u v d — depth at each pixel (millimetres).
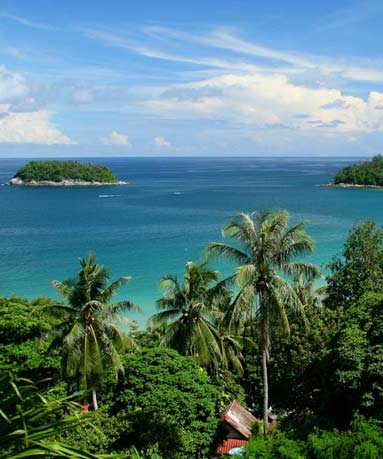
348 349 20203
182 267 72375
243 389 34281
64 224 114312
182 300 31938
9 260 77062
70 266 73250
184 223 114188
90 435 19688
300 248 25922
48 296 59125
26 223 116125
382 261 33688
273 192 198375
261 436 19109
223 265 72000
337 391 20938
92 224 113875
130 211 137125
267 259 26047
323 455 15664
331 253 79812
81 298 27547
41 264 74438
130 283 64500
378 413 19047
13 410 6301
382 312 22219
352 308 24672
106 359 27688
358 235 34875
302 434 18547
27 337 33562
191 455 25500
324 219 118625
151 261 76062
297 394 30391
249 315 25766
